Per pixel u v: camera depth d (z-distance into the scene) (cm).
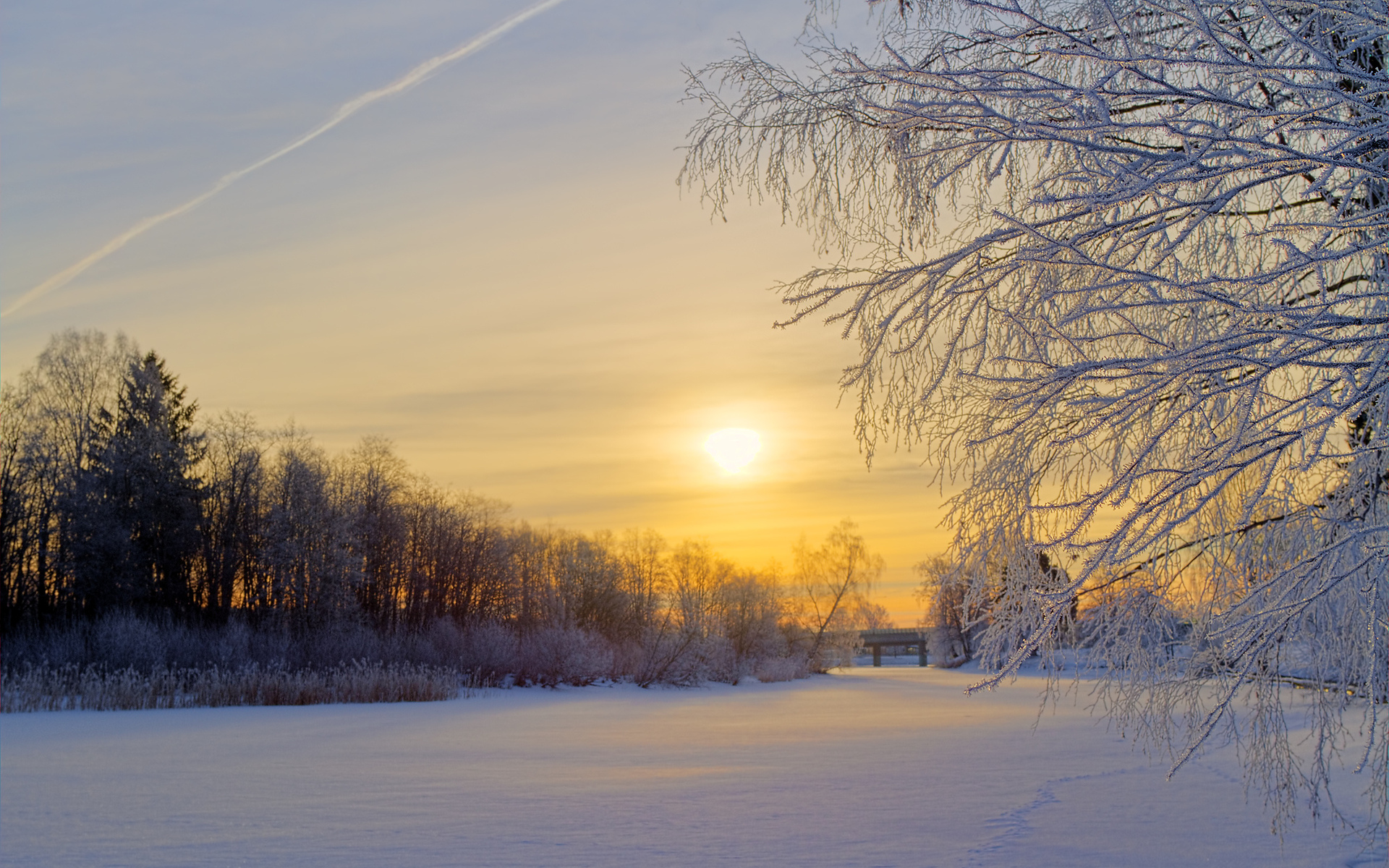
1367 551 346
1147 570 398
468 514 5578
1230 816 813
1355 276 366
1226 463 315
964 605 428
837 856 681
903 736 1659
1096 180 340
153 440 4562
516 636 3819
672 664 3859
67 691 2447
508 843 733
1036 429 392
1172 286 306
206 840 752
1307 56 326
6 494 4303
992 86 352
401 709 2391
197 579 4766
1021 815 839
